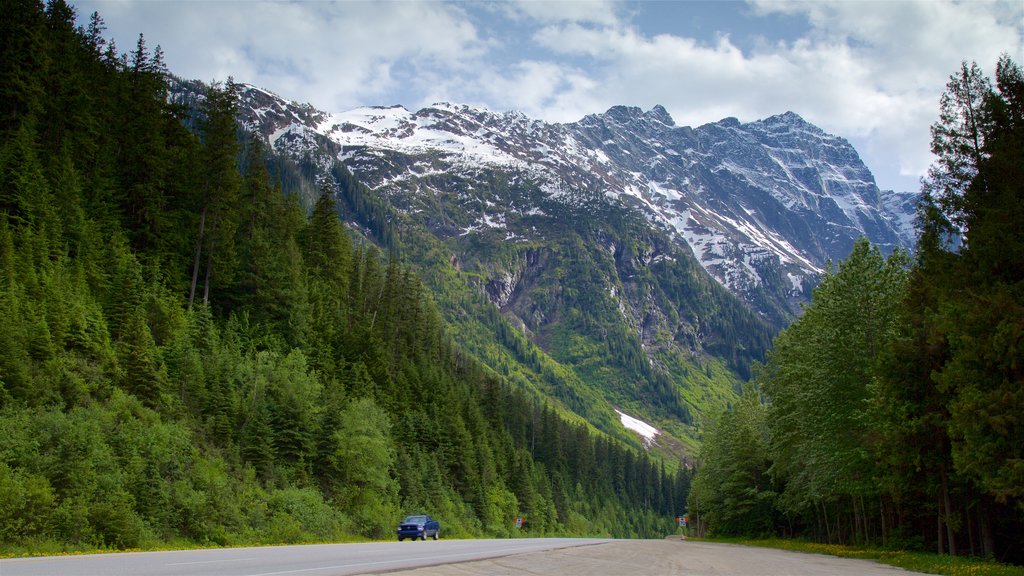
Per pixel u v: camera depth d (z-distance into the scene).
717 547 50.03
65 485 32.59
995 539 34.72
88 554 23.97
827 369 41.16
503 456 116.44
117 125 71.31
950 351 31.91
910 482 34.56
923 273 34.91
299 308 75.81
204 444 48.03
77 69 72.19
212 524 37.62
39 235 51.91
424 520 49.78
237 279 72.62
